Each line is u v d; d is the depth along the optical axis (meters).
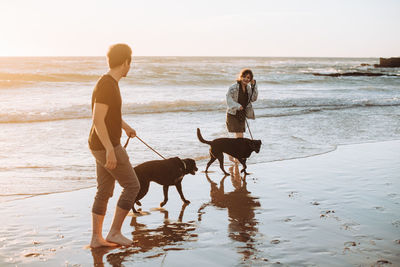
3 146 7.47
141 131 9.29
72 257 3.11
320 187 5.25
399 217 4.03
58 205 4.46
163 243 3.42
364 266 2.90
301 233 3.61
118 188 5.21
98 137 3.04
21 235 3.56
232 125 6.76
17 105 13.52
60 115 11.73
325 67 76.69
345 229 3.69
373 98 18.86
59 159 6.60
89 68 40.69
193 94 18.98
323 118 12.17
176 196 5.00
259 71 49.69
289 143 8.38
